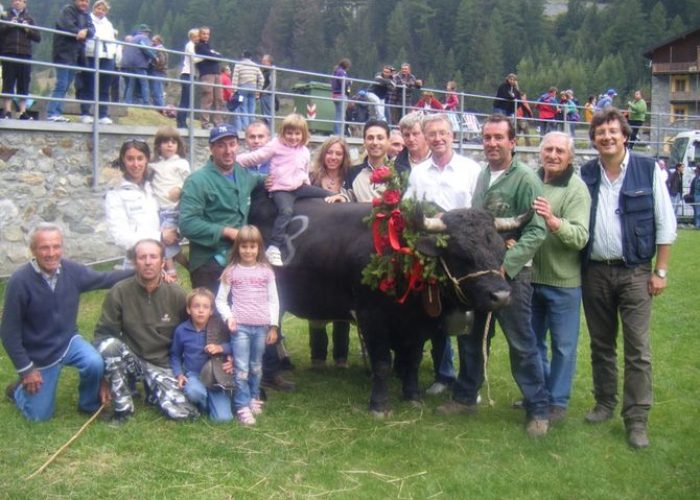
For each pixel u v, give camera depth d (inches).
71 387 271.3
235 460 217.2
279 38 2768.2
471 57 2945.4
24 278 231.3
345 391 277.1
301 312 270.2
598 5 4249.5
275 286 249.1
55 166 439.5
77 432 229.6
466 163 259.9
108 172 466.0
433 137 254.7
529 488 207.6
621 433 243.1
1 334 231.3
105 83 502.3
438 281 229.9
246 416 242.7
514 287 233.9
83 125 448.5
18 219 423.8
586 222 235.1
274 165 273.4
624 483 212.1
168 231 289.9
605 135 232.5
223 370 243.0
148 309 246.8
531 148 943.7
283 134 272.8
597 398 253.8
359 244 249.0
